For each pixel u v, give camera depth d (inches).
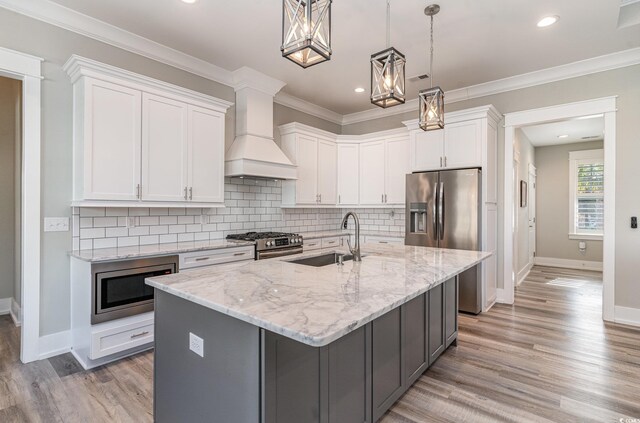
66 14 108.5
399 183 190.5
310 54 64.9
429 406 81.4
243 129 157.2
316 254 108.3
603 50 135.0
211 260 126.2
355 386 66.9
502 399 84.2
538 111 157.2
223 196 141.7
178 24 117.1
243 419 50.9
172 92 123.8
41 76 105.0
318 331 40.5
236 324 52.1
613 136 139.6
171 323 66.6
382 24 115.7
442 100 95.4
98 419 75.9
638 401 82.9
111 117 108.2
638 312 135.8
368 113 218.2
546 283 215.3
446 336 108.4
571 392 87.0
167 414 67.8
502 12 109.0
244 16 112.3
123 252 108.0
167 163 122.6
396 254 104.9
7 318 140.5
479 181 152.5
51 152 106.9
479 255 102.7
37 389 87.7
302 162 183.2
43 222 105.5
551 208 282.4
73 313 109.3
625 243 137.9
